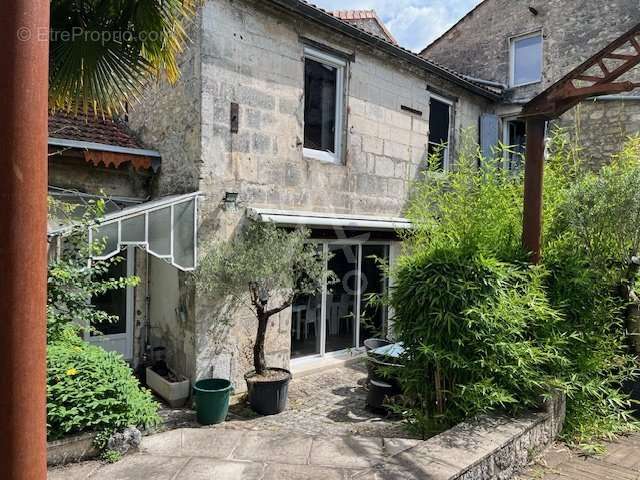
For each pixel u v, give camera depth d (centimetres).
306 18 753
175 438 371
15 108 126
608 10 1048
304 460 323
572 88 412
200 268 641
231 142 691
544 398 388
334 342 874
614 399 428
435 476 284
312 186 798
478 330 375
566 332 411
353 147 859
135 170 750
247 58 705
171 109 713
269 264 625
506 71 1213
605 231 464
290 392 730
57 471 321
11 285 126
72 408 346
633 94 977
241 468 316
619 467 358
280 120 751
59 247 503
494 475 322
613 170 496
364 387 752
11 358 127
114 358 431
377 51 877
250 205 714
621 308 462
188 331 691
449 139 1065
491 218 464
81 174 716
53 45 422
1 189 125
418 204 566
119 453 344
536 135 433
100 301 774
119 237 590
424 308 396
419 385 410
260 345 672
